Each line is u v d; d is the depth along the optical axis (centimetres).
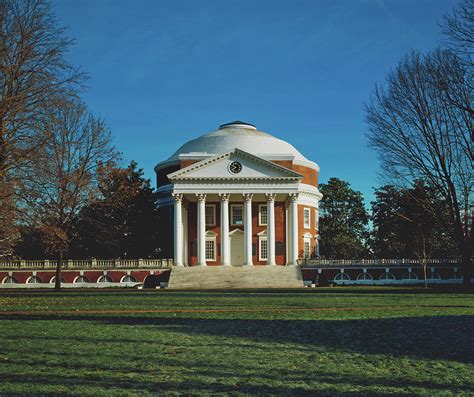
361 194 11106
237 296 4488
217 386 1260
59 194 5666
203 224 8181
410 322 2316
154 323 2428
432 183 5444
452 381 1309
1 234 4359
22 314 2894
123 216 8612
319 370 1422
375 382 1301
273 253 8231
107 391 1216
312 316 2702
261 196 8469
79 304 3675
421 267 8062
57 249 6316
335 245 10262
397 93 5350
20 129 3394
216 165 8238
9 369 1428
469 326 2152
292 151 9888
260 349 1722
